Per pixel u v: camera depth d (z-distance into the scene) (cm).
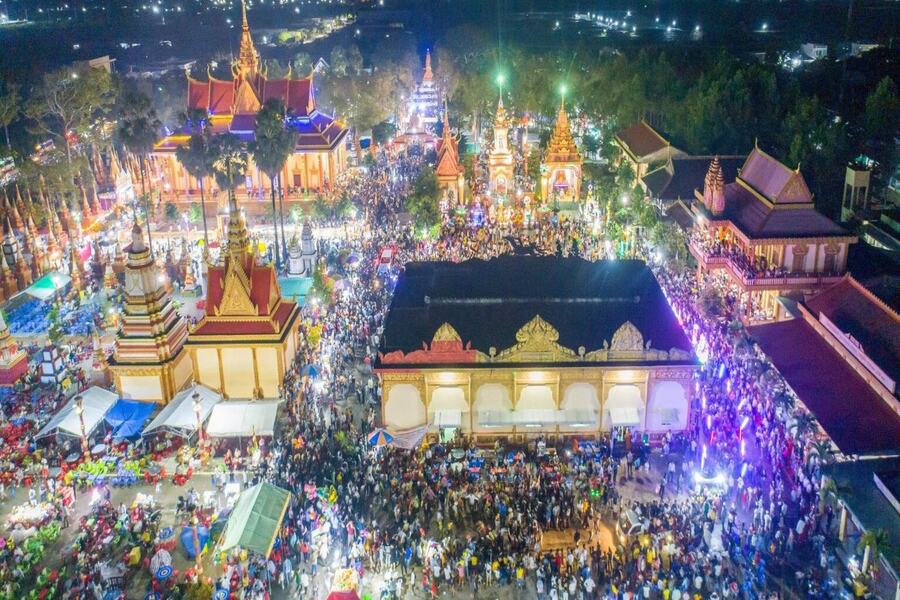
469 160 15325
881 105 12025
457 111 18900
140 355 7569
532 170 14812
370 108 17475
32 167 12675
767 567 5303
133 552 5522
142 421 7181
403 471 6488
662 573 5216
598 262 8075
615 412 6975
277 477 6322
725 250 9469
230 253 7644
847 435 6047
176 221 13450
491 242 11181
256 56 15662
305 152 14800
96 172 15325
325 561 5544
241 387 7719
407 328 7256
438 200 12319
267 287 7738
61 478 6481
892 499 5275
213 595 5084
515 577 5384
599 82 17575
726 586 5091
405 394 7012
